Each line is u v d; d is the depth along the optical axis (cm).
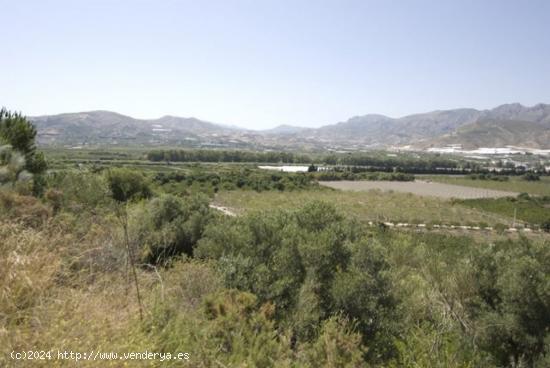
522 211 5100
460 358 455
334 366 358
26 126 1481
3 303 281
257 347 354
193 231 918
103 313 317
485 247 638
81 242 466
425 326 506
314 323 441
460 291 566
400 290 543
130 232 575
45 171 1475
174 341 315
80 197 932
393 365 424
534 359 441
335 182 8469
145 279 444
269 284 495
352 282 483
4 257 327
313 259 538
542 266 561
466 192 7569
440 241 2614
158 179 5278
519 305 484
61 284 353
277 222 689
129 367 261
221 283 474
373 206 4941
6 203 527
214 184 5759
